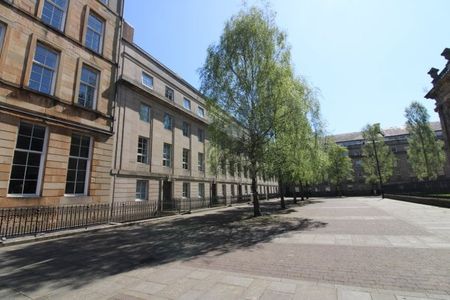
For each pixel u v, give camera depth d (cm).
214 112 1703
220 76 1661
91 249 850
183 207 2372
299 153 1602
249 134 1622
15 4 1233
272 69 1544
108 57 1731
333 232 1009
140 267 631
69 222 1334
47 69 1368
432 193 2388
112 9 1814
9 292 491
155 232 1176
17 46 1224
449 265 554
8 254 796
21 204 1164
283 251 739
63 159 1365
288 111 1508
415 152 3709
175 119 2570
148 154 2178
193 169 2791
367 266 571
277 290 458
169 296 450
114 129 1816
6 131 1143
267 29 1650
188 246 855
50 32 1373
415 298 405
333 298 416
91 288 502
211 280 523
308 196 5569
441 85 2456
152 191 2127
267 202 3744
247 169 1677
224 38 1694
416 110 3688
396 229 1009
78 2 1557
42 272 610
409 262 586
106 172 1617
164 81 2467
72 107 1453
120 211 1706
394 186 3412
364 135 5331
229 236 1014
